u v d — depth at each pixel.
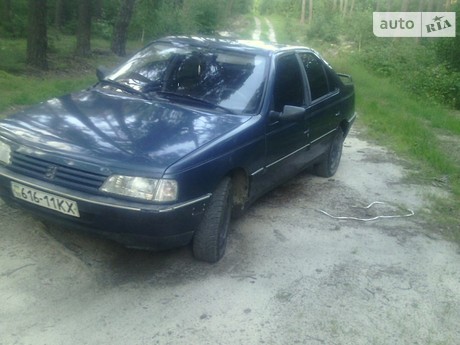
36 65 11.86
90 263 3.65
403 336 3.26
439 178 6.59
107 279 3.49
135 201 3.17
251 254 4.06
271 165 4.42
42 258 3.64
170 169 3.21
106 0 25.81
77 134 3.49
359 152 7.60
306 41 34.03
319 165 6.12
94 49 17.58
